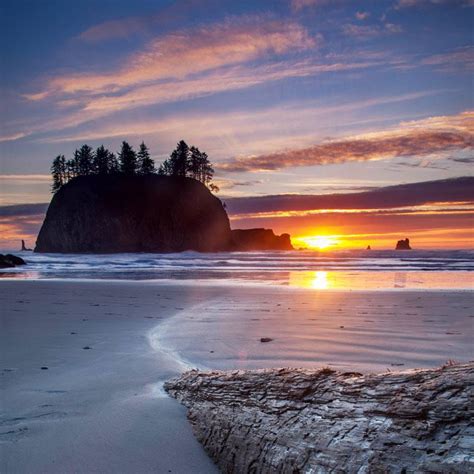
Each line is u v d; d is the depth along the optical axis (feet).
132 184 329.11
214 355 19.51
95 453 10.49
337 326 26.68
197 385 12.98
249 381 11.47
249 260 143.84
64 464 10.02
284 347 20.98
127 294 45.60
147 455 10.46
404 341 22.33
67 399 13.76
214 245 320.70
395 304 37.47
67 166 360.48
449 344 21.68
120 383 15.26
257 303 38.47
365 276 76.18
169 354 19.66
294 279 69.67
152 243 304.09
